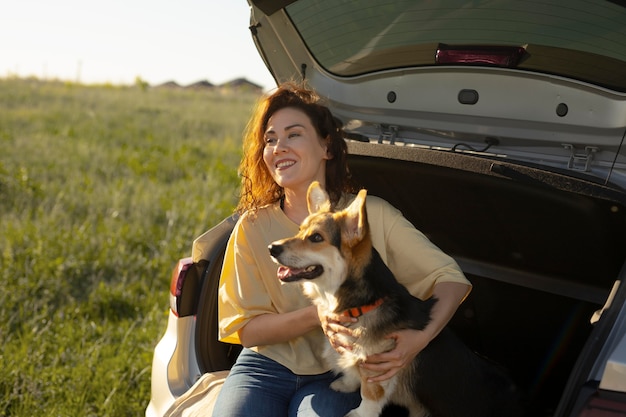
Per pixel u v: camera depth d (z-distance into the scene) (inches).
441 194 125.8
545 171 104.6
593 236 115.8
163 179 417.1
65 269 244.7
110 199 337.4
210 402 112.7
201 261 123.6
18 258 249.4
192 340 123.8
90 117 728.3
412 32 123.3
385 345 101.6
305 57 138.1
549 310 134.9
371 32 127.4
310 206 111.7
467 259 141.8
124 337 199.3
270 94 120.2
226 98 1154.7
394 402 113.3
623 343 85.9
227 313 115.0
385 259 114.1
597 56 107.4
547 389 133.1
